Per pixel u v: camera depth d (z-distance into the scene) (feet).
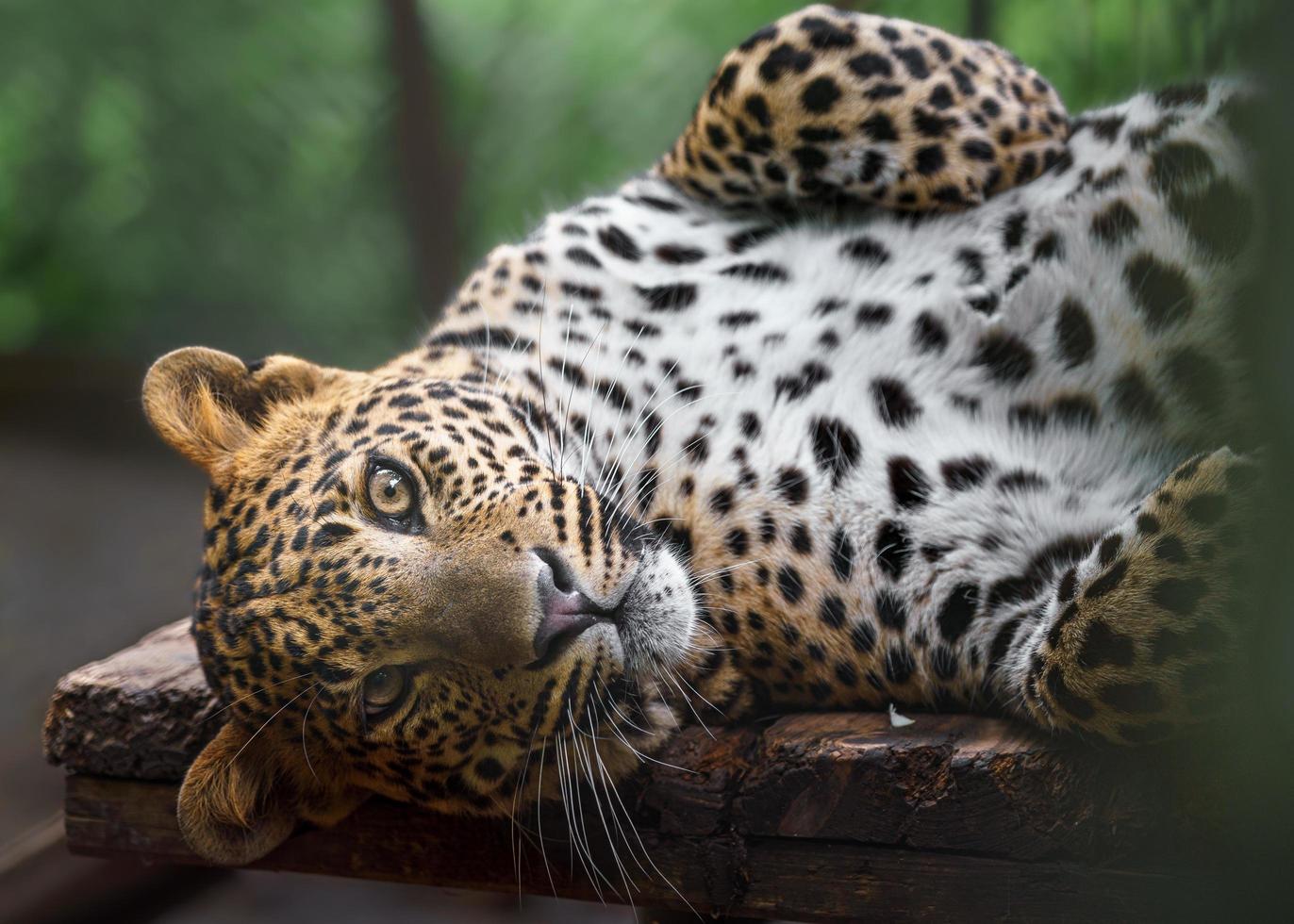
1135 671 15.90
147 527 71.51
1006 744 17.61
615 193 24.39
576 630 18.16
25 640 58.85
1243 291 18.76
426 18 76.38
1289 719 10.00
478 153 80.23
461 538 18.44
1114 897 16.99
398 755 19.24
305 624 18.53
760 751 18.78
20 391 89.97
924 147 21.20
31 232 93.40
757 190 22.80
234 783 19.24
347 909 40.60
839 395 20.35
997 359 20.27
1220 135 19.29
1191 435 19.49
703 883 19.17
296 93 87.25
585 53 83.56
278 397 21.74
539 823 19.83
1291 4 8.35
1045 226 20.66
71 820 22.43
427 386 20.67
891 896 18.11
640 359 21.54
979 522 19.02
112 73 89.56
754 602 19.83
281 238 88.28
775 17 80.94
